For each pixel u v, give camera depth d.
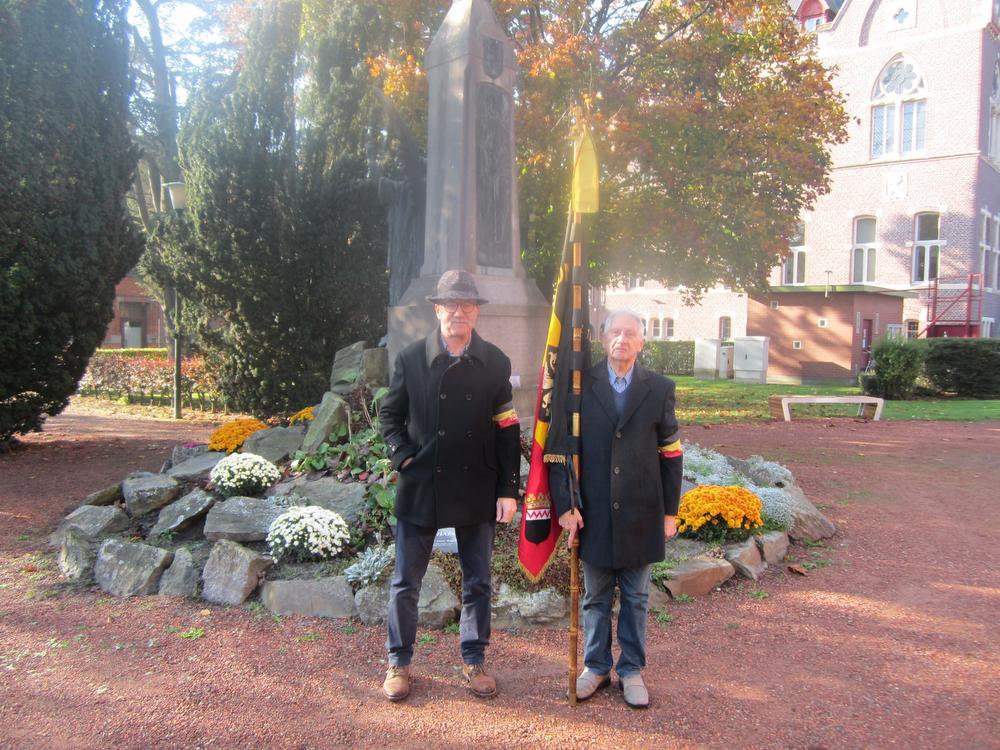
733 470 6.75
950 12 26.30
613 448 3.15
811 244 29.28
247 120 11.09
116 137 10.08
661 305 32.56
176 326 13.26
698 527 5.05
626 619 3.31
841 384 22.17
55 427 12.44
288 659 3.72
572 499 3.16
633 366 3.29
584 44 12.24
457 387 3.30
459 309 3.28
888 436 11.48
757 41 13.42
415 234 9.57
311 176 11.30
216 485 5.83
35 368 9.73
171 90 24.80
